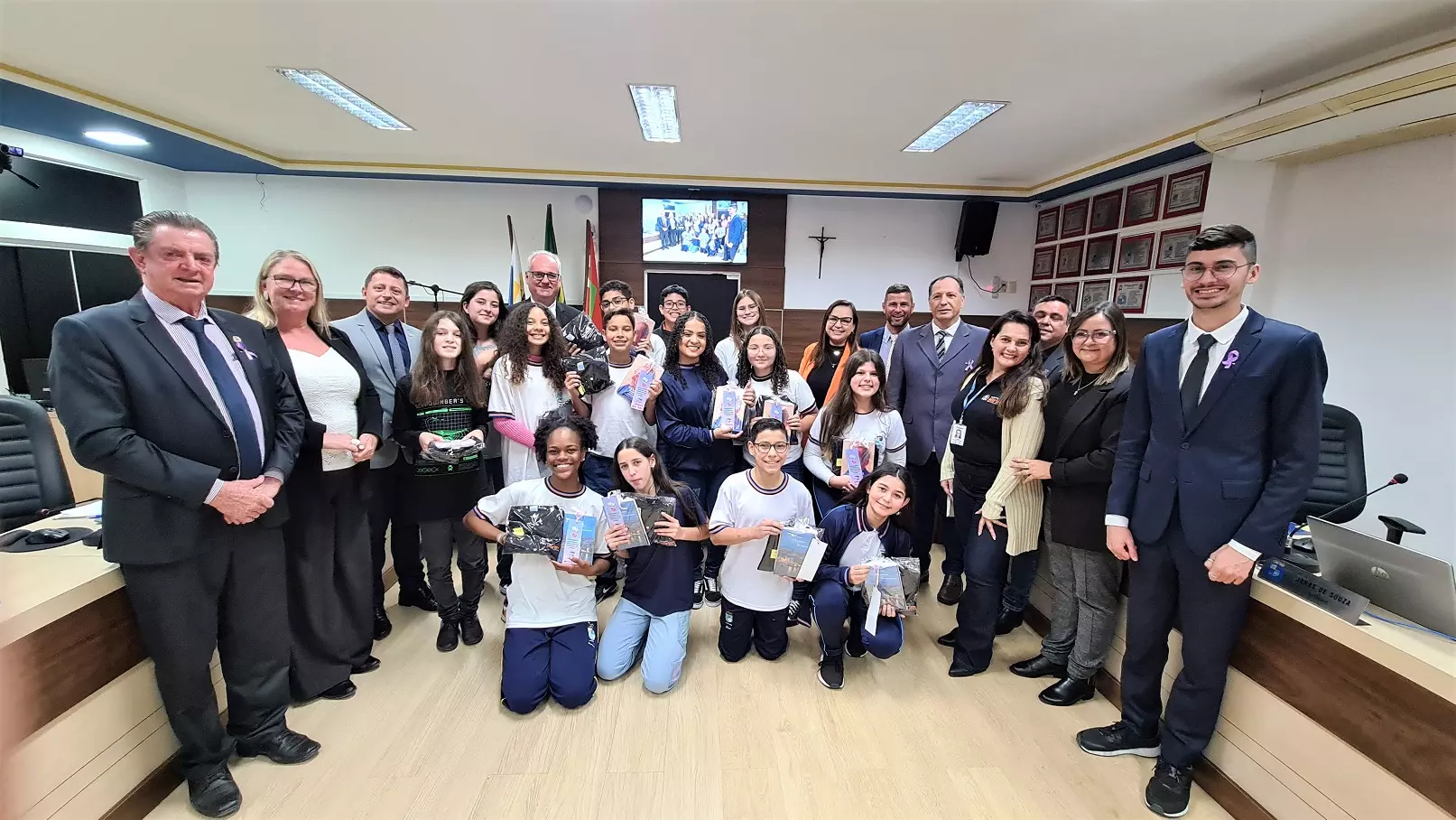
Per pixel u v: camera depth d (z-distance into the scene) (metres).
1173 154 4.03
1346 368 2.97
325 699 1.89
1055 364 2.29
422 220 5.91
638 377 2.36
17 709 1.08
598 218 5.98
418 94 3.42
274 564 1.57
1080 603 1.92
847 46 2.68
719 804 1.51
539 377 2.30
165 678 1.38
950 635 2.34
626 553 2.05
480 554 2.24
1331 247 3.05
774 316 6.21
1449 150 2.52
